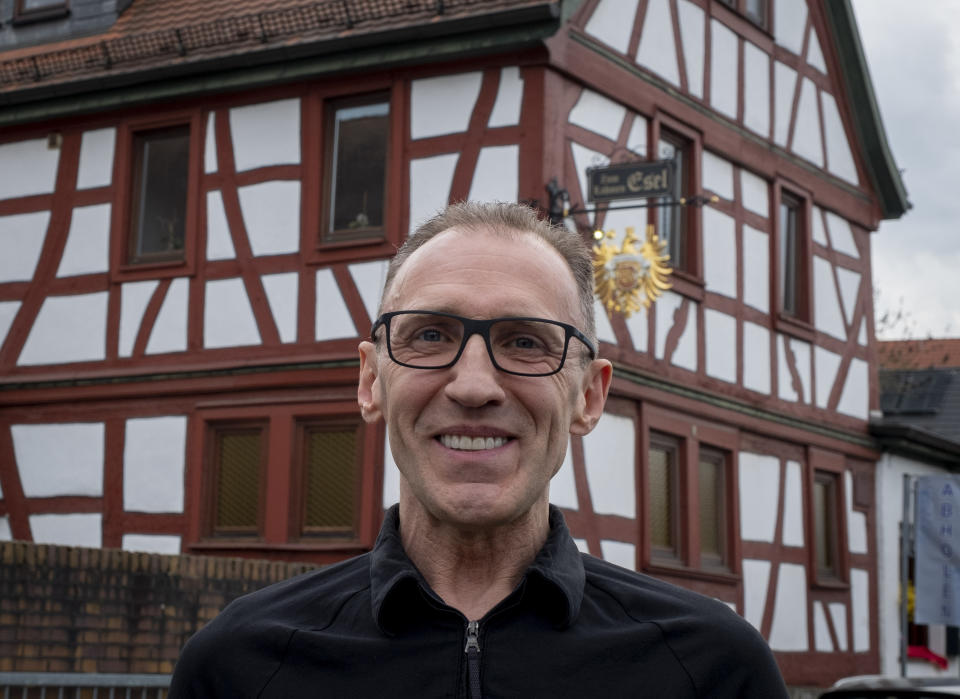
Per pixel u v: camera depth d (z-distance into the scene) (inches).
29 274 498.9
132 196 485.1
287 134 454.0
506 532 76.0
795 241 571.5
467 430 72.6
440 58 426.9
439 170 427.5
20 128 507.8
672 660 73.4
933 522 453.4
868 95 599.5
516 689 71.2
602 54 441.1
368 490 421.1
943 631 646.5
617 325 443.8
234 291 456.1
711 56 508.1
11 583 257.4
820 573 573.3
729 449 507.5
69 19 530.6
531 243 76.5
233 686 74.0
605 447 438.6
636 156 459.8
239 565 309.9
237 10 483.2
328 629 74.8
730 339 510.9
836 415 583.8
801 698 539.8
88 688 243.6
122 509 467.2
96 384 477.1
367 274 430.6
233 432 453.7
